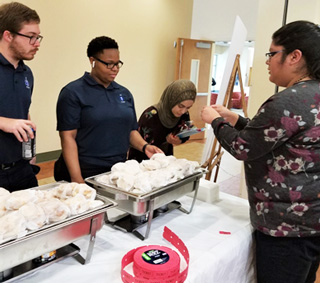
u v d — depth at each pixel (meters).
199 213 1.41
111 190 1.13
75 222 0.90
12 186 1.46
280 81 1.15
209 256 1.06
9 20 1.25
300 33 1.03
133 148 1.97
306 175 1.04
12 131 1.15
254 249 1.30
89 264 0.98
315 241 1.11
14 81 1.39
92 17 4.68
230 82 2.30
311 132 0.99
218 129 1.17
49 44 4.25
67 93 1.51
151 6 5.54
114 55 1.51
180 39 5.93
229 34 6.55
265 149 1.03
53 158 4.60
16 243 0.77
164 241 1.15
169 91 1.97
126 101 1.70
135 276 0.89
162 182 1.16
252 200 1.17
